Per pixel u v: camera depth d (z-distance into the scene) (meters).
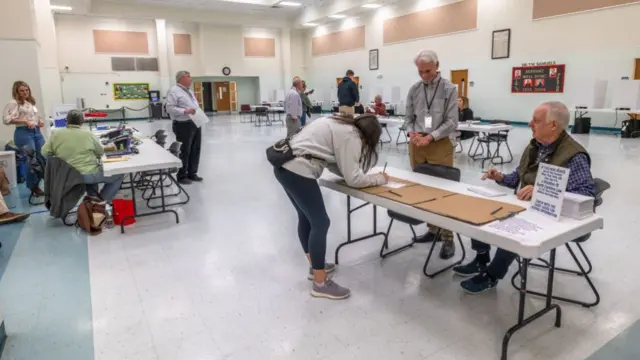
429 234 3.16
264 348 1.93
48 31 10.95
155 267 2.83
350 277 2.62
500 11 11.55
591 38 9.75
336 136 2.17
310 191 2.20
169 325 2.13
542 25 10.66
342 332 2.04
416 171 2.96
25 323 2.17
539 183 1.87
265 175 5.84
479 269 2.59
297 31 20.45
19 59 6.11
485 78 12.22
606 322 2.06
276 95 18.09
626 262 2.71
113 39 16.67
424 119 3.06
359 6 15.05
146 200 4.59
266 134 11.03
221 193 4.84
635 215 3.66
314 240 2.28
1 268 2.86
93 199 3.64
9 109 5.08
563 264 2.72
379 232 3.30
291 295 2.41
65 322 2.18
